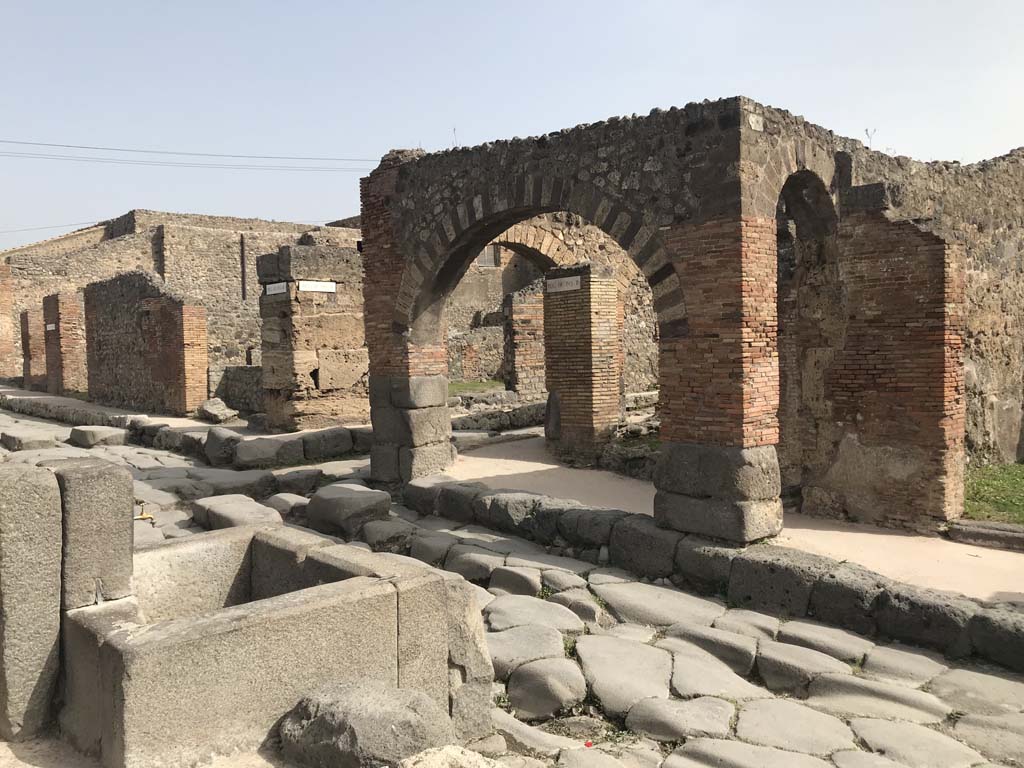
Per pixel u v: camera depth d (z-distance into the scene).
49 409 20.83
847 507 8.56
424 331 10.82
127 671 3.48
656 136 7.59
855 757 4.35
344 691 3.98
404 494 10.25
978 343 10.01
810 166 7.89
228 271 33.16
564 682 5.27
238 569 5.43
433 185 10.07
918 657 5.69
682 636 6.12
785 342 9.15
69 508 4.07
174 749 3.62
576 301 12.08
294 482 11.22
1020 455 10.95
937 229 7.82
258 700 3.90
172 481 10.77
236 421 16.92
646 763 4.44
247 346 28.97
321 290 14.43
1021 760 4.45
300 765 3.76
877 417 8.30
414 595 4.48
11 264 29.27
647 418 14.62
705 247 7.18
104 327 21.30
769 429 7.25
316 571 4.96
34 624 4.00
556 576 7.24
